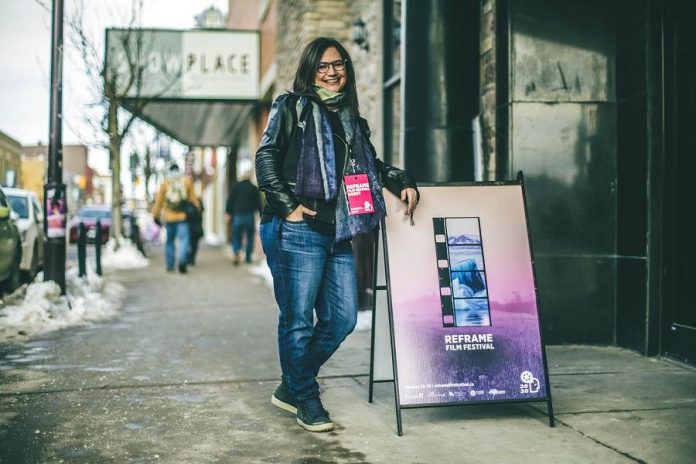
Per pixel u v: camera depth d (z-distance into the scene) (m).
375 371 4.11
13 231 9.34
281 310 3.63
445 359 3.60
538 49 5.55
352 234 3.47
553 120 5.56
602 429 3.57
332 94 3.59
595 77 5.58
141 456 3.26
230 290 10.23
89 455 3.27
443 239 3.75
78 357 5.44
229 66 16.97
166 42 16.66
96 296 8.38
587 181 5.58
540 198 5.55
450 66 6.17
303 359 3.61
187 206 12.87
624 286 5.47
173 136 25.61
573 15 5.57
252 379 4.77
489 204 3.84
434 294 3.67
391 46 9.05
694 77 4.86
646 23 5.19
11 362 5.23
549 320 5.56
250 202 14.94
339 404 4.12
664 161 5.14
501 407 4.00
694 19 4.84
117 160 16.19
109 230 25.83
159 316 7.66
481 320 3.67
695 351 4.84
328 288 3.64
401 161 6.54
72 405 4.10
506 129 5.61
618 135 5.55
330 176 3.46
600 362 5.04
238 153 25.17
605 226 5.59
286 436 3.54
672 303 5.11
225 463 3.17
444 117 6.18
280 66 13.58
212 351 5.74
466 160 6.22
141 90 16.55
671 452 3.23
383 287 3.91
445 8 6.17
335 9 10.80
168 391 4.43
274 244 3.56
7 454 3.27
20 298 8.42
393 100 8.91
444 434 3.54
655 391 4.26
